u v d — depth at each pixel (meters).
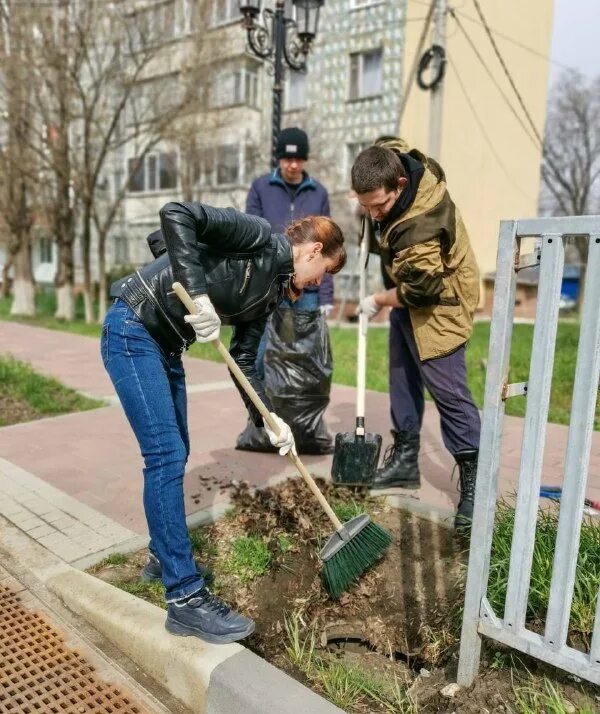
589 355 1.49
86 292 14.30
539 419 1.60
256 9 6.66
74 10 12.12
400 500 3.24
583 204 25.28
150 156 21.23
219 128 15.13
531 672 1.87
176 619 2.05
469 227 20.55
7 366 6.67
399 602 2.49
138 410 2.06
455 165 19.28
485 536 1.74
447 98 18.25
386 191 2.70
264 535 2.87
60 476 3.69
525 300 19.36
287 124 18.81
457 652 2.09
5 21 12.14
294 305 4.10
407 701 1.89
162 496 2.05
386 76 18.17
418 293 2.78
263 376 4.05
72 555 2.71
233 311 2.20
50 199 14.19
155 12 12.91
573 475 1.55
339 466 3.19
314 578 2.61
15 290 15.87
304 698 1.78
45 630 2.26
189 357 8.71
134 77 12.81
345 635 2.37
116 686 2.01
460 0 17.64
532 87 22.22
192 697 1.93
